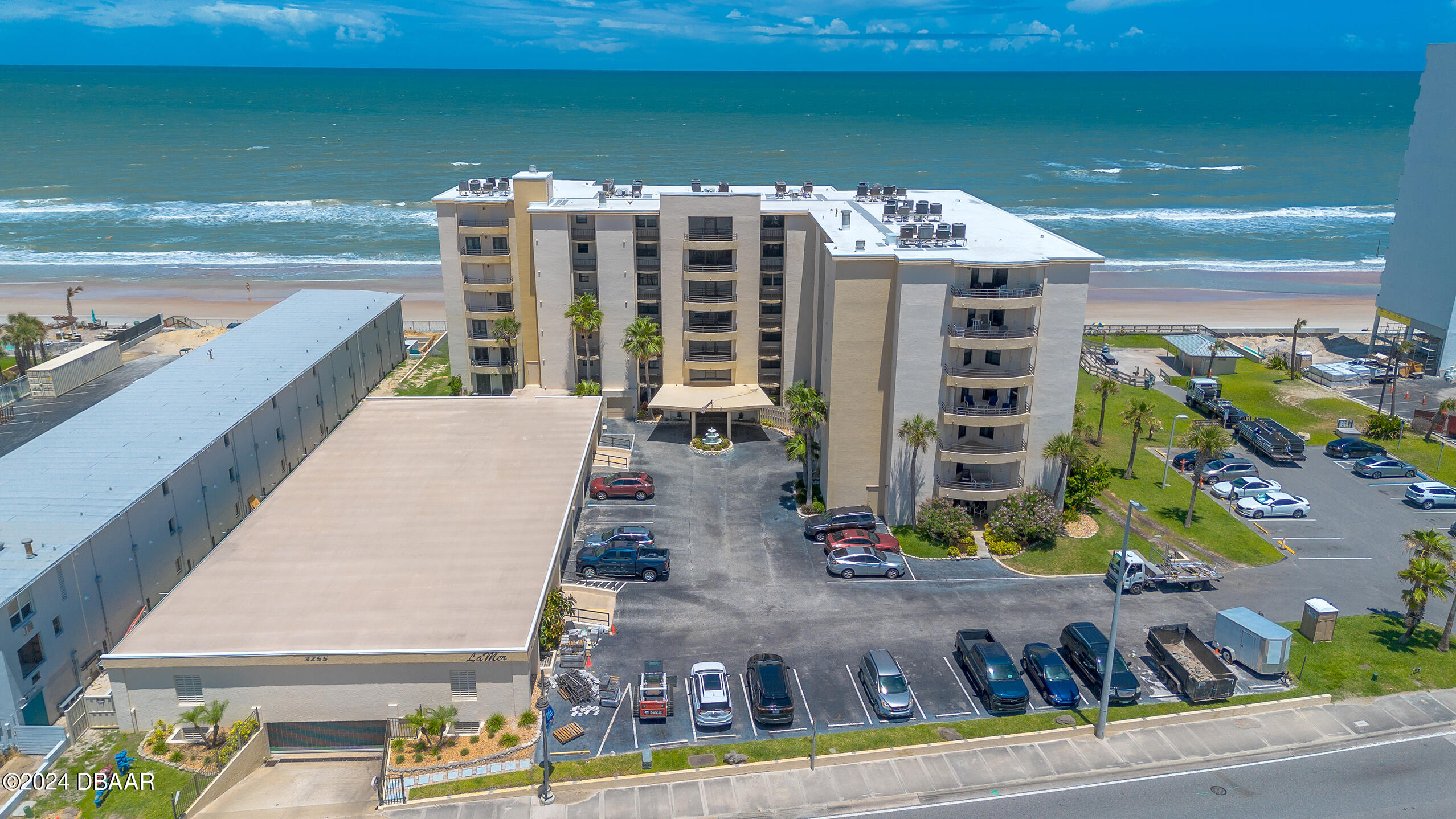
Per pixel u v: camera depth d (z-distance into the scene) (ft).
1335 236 548.72
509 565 153.79
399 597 143.13
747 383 254.06
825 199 266.16
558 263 249.14
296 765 132.87
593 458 225.35
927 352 185.06
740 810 118.93
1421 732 134.82
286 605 140.05
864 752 127.85
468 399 236.22
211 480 174.50
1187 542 192.65
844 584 174.70
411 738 132.77
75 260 464.65
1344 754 130.00
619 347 254.47
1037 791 122.31
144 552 152.25
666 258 241.96
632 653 151.43
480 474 190.19
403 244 508.12
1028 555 186.70
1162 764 127.75
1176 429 256.93
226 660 127.24
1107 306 403.34
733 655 151.43
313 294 296.71
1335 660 152.66
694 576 176.35
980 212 239.71
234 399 196.54
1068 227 573.74
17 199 615.57
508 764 127.13
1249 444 245.04
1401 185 295.28
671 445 241.35
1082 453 189.37
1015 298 177.47
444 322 369.30
